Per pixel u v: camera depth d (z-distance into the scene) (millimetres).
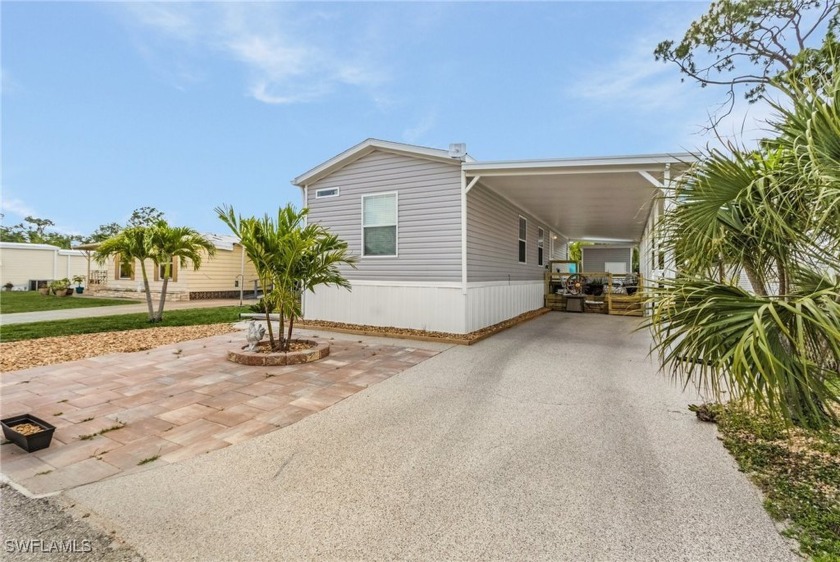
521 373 4883
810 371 1884
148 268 16344
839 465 2533
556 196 8578
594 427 3223
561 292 12977
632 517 2051
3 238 36938
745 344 1739
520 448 2855
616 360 5566
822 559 1720
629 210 9875
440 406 3730
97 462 2664
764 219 2328
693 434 3066
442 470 2551
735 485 2340
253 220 5336
